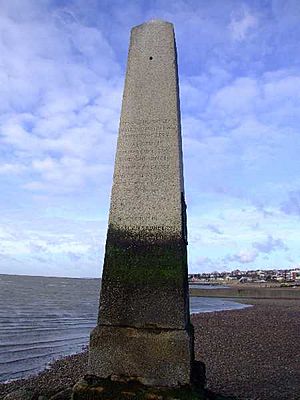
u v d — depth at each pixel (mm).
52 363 16922
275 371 13617
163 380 7156
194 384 7234
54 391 7809
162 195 8031
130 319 7633
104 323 7719
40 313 38938
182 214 8062
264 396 10172
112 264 7941
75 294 79750
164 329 7469
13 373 15047
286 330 25828
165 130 8305
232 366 14523
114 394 6883
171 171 8094
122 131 8469
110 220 8133
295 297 78000
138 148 8320
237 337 22594
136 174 8211
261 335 23422
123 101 8641
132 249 7930
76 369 15539
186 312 7723
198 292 87500
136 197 8117
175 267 7691
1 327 28000
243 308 48594
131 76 8766
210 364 14914
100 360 7461
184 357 7160
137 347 7352
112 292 7820
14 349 20172
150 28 9000
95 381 7254
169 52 8758
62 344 22375
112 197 8219
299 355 16875
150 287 7691
